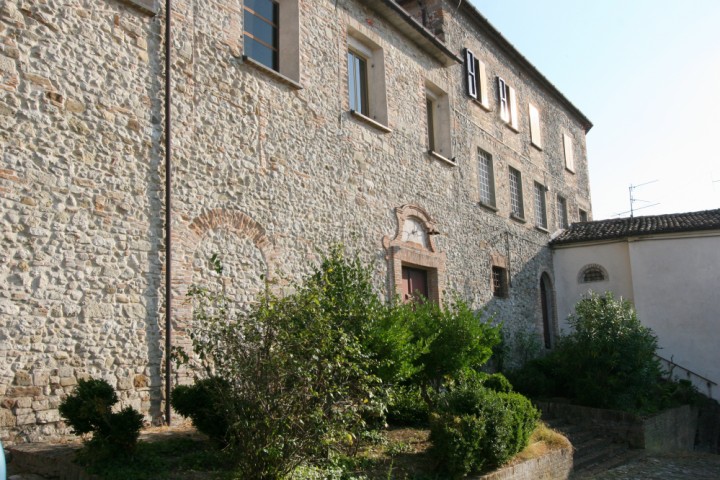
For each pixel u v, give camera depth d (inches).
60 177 284.8
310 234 414.9
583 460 434.6
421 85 575.5
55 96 287.4
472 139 655.8
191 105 349.1
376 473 271.6
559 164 900.6
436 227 563.2
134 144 317.1
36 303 269.1
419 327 371.9
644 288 733.3
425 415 378.6
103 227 298.2
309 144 426.9
